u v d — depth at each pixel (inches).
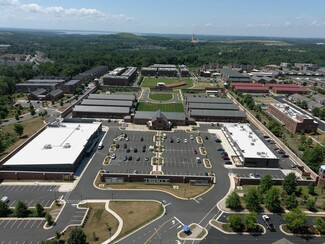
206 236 3796.8
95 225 3914.9
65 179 5039.4
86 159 5802.2
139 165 5634.8
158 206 4375.0
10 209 4170.8
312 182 5000.0
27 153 5502.0
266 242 3732.8
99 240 3641.7
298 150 6648.6
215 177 5300.2
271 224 4013.3
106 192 4714.6
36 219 3998.5
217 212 4296.3
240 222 3900.1
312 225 4069.9
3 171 5017.2
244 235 3841.0
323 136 7598.4
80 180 5039.4
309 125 7711.6
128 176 5044.3
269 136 7347.4
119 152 6161.4
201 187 4972.9
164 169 5506.9
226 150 6471.5
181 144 6707.7
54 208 4247.0
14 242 3565.5
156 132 7426.2
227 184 5088.6
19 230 3777.1
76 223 3939.5
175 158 5984.3
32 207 4254.4
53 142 6048.2
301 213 3946.9
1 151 5944.9
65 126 7042.3
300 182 5147.6
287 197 4463.6
